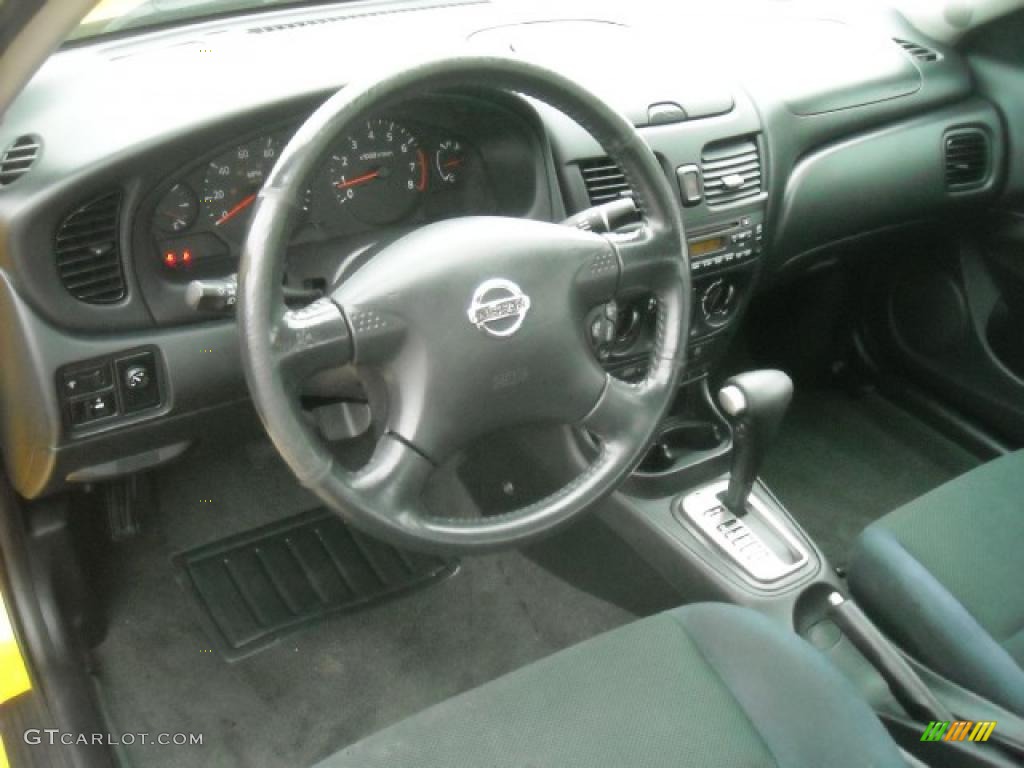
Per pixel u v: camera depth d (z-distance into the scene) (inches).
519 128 59.1
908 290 93.1
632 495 69.8
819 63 76.4
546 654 74.9
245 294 40.1
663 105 65.3
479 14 71.8
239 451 81.4
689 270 51.4
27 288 49.1
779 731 44.3
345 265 54.1
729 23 79.9
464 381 45.5
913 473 91.4
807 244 78.3
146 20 62.3
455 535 46.2
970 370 90.0
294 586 78.1
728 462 72.6
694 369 74.4
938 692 53.2
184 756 67.2
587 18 75.4
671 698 45.9
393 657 74.3
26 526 65.1
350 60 58.9
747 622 49.8
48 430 51.9
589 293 48.5
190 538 80.0
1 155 49.9
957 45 82.9
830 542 84.0
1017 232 83.4
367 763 44.0
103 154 48.6
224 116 50.7
